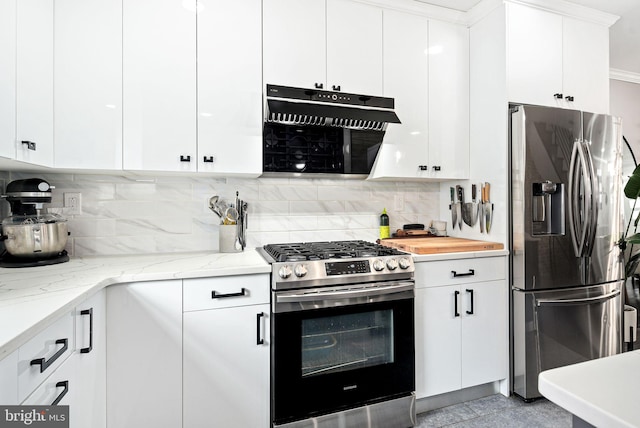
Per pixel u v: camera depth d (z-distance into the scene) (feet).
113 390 4.83
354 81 7.18
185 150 6.08
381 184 8.77
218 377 5.31
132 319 4.91
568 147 7.39
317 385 5.71
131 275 4.87
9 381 2.64
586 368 2.20
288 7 6.73
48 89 5.18
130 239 6.89
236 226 7.11
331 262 5.81
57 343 3.43
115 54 5.71
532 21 7.62
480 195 7.99
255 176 7.20
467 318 7.06
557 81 7.86
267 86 6.40
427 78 7.85
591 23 8.27
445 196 9.09
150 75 5.88
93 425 4.37
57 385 3.42
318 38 6.93
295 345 5.58
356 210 8.54
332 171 7.38
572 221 7.34
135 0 5.81
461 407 7.02
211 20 6.23
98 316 4.53
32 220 5.49
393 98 7.38
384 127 7.20
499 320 7.32
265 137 6.84
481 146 7.93
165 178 7.11
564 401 1.92
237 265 5.57
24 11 4.50
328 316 5.81
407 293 6.28
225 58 6.31
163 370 5.05
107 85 5.67
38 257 5.49
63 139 5.43
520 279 7.20
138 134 5.83
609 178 7.72
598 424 1.72
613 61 10.85
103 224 6.74
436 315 6.79
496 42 7.56
